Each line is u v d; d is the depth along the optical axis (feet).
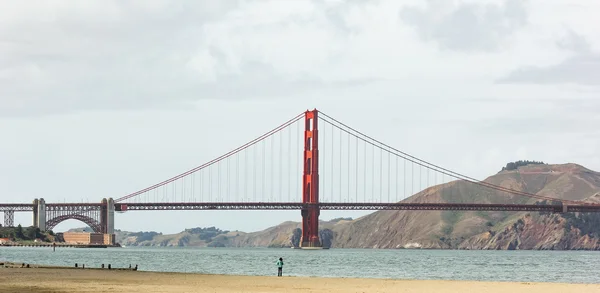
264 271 569.23
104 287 312.09
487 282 376.89
